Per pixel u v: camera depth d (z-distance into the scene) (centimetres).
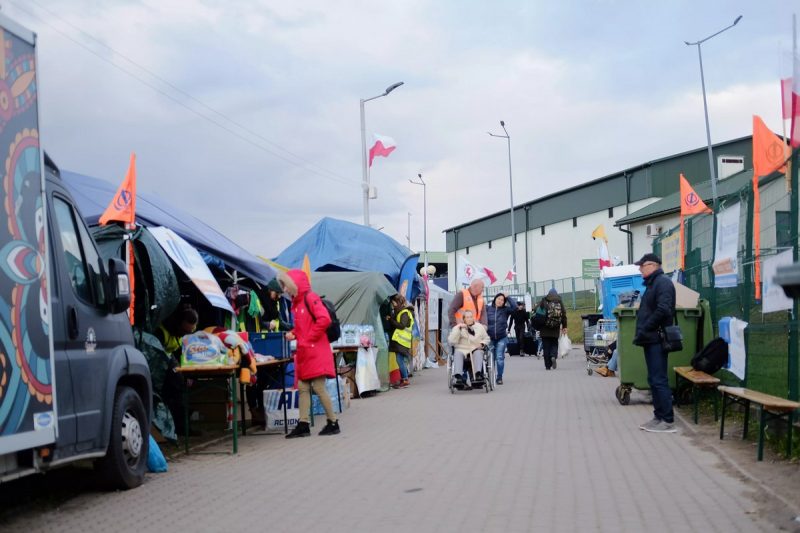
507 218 7450
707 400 1394
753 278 1104
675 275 1903
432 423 1276
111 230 1002
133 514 698
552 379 2106
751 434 1043
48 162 743
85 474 859
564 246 6525
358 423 1323
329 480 832
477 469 866
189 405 1292
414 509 688
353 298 1938
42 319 621
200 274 1105
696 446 989
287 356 1323
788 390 922
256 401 1373
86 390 712
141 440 834
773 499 676
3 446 561
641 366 1445
